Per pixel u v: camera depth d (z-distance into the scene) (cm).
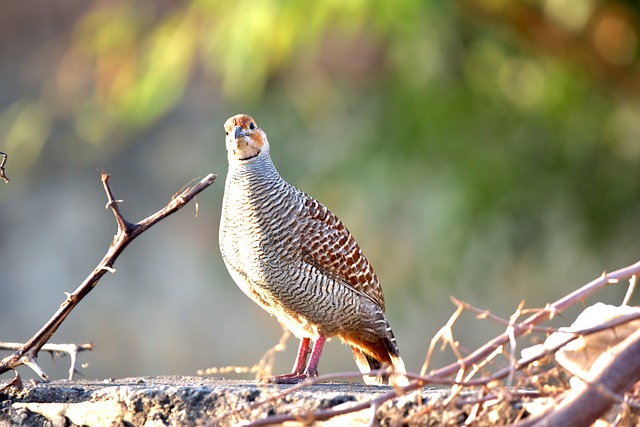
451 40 1402
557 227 1568
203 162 1945
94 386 562
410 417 467
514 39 1434
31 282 2156
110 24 1573
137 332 2095
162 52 1433
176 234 2158
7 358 536
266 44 1302
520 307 459
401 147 1521
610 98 1477
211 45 1362
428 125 1489
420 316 1838
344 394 502
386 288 1628
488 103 1481
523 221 1533
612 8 1353
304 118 1603
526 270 1616
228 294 2092
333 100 1577
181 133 2134
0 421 550
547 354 447
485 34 1425
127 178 2184
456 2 1344
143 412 527
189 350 2067
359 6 1227
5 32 2133
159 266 2150
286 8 1257
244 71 1322
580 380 432
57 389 550
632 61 1395
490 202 1494
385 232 1609
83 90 1889
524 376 462
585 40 1376
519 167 1507
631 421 439
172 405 522
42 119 1944
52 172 2152
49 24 2125
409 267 1612
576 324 473
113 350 2077
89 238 2184
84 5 2056
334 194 1609
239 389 518
